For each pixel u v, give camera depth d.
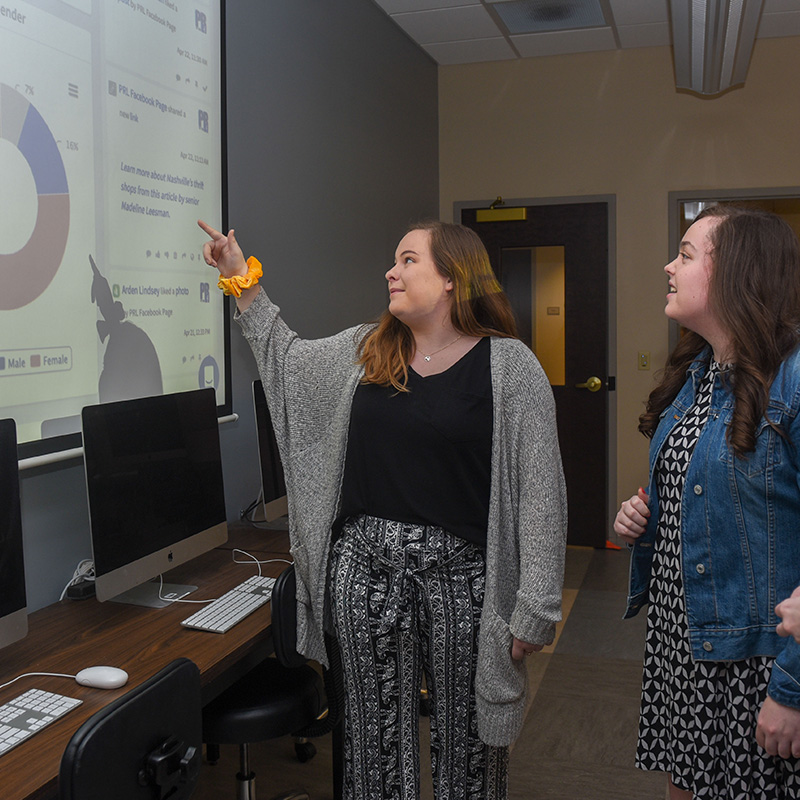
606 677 3.19
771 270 1.34
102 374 2.17
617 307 5.09
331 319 3.77
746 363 1.33
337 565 1.70
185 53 2.52
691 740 1.42
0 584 1.51
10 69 1.84
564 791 2.38
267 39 3.12
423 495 1.61
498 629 1.59
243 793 2.16
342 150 3.85
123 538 1.82
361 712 1.67
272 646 1.87
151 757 1.30
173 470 2.02
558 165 5.14
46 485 2.02
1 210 1.83
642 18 4.39
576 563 4.82
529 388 1.62
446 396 1.61
